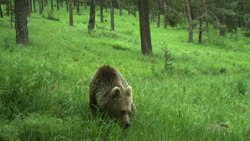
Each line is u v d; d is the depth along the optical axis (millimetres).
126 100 7012
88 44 27312
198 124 8672
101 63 20250
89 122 7184
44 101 7898
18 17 20641
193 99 14000
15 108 7383
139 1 28266
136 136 7012
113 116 7086
